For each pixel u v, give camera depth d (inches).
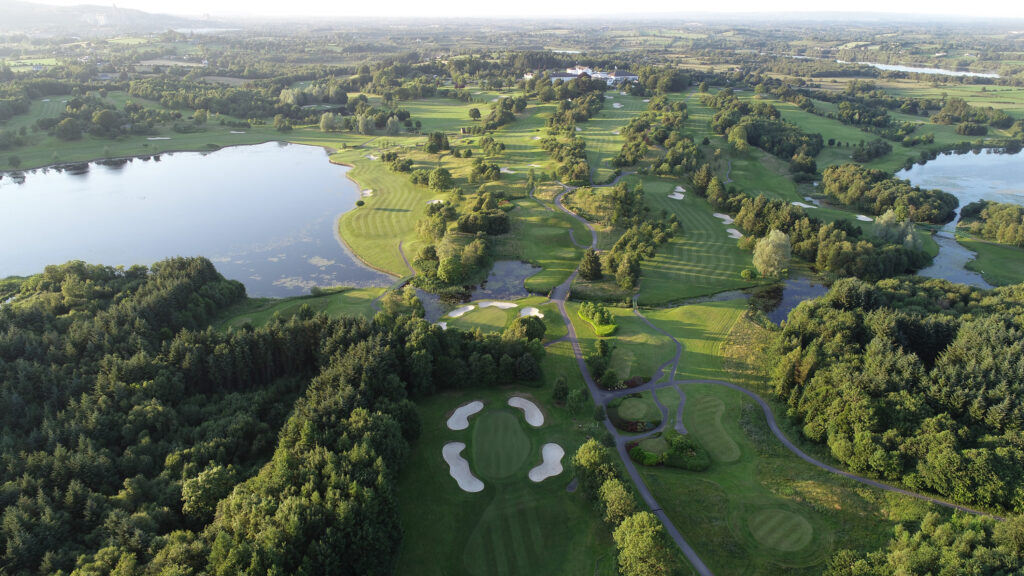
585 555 1943.9
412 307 3713.1
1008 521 1747.0
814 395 2566.4
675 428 2591.0
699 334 3447.3
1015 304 3398.1
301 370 2938.0
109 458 2113.7
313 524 1740.9
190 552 1673.2
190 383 2674.7
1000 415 2261.3
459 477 2287.2
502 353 2915.8
